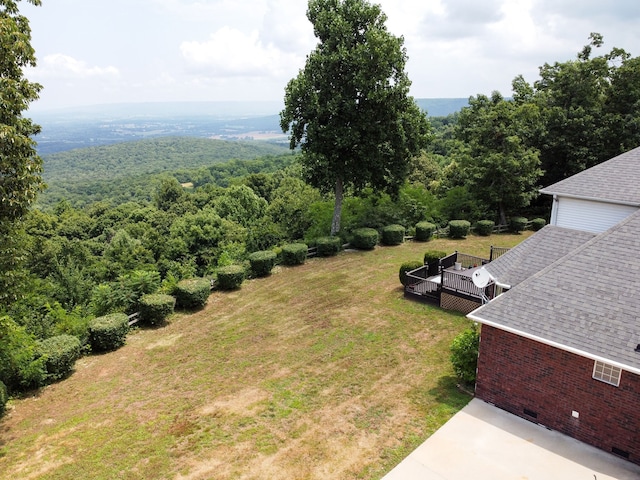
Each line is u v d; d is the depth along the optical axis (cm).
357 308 1744
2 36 909
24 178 971
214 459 940
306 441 986
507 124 2997
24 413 1130
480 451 940
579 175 1716
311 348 1431
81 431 1050
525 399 1046
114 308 1670
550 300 1059
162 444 994
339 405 1117
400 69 2381
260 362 1355
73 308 1888
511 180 2923
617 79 3194
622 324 939
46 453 977
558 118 3188
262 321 1662
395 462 912
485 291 1556
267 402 1141
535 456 923
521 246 1486
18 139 922
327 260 2423
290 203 3366
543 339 977
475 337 1180
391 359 1341
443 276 1705
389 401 1129
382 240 2756
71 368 1327
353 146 2459
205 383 1248
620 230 1170
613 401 913
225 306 1825
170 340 1531
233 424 1056
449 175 3688
